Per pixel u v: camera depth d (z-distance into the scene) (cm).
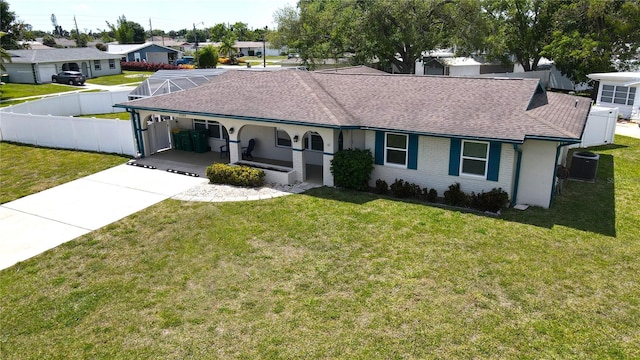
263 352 775
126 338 821
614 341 787
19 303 936
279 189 1599
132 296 952
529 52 4484
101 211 1427
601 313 863
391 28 3959
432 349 773
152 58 7675
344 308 891
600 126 2253
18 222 1356
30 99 3862
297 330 830
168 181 1716
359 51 4059
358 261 1073
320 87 1838
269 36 4647
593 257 1077
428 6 3859
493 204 1361
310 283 984
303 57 4322
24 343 814
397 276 1002
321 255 1107
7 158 2098
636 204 1428
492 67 5062
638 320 841
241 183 1630
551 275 997
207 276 1025
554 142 1330
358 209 1398
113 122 2077
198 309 902
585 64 3741
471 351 766
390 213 1362
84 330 846
